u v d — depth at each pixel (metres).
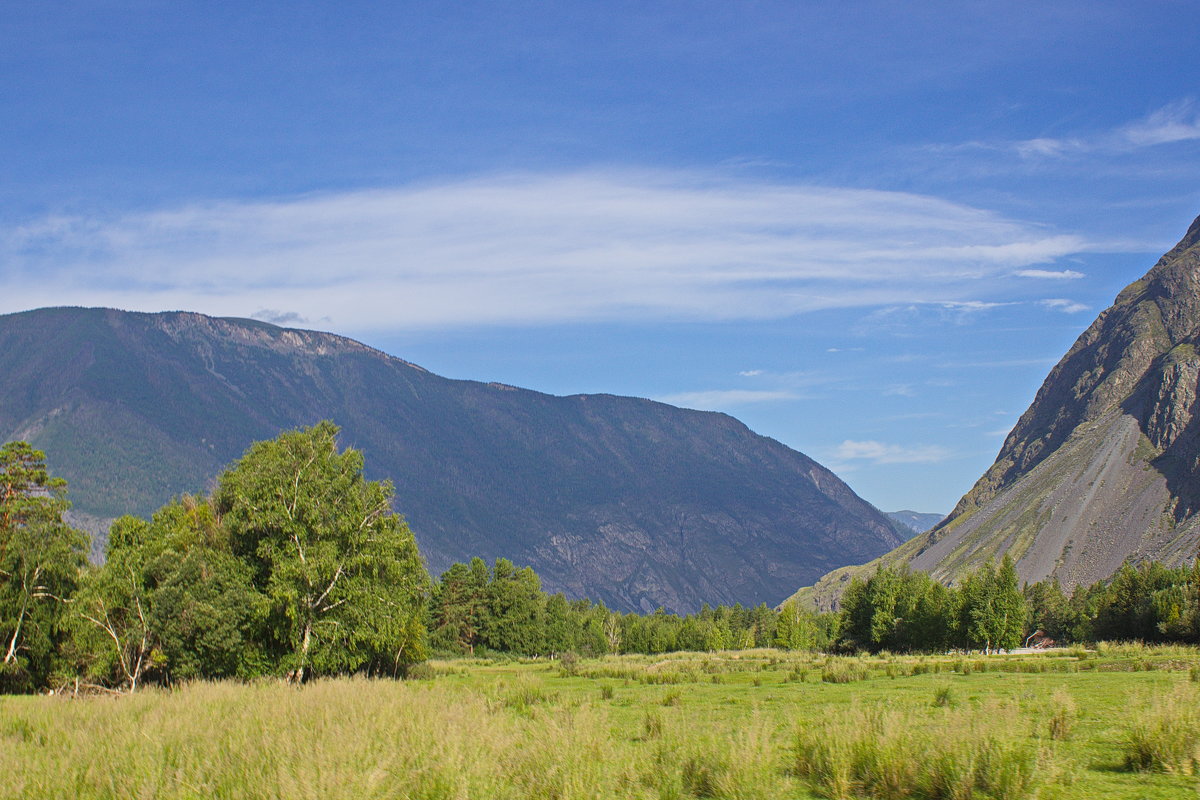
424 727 16.94
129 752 15.40
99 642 48.00
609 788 13.12
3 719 22.42
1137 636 98.50
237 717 20.11
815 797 13.31
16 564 52.41
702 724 19.98
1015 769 12.45
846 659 68.06
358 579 50.19
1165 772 13.73
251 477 50.72
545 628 132.25
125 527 59.53
